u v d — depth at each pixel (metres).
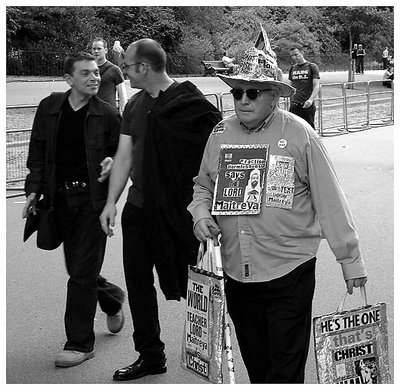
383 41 44.16
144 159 4.50
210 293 3.47
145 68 4.55
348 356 3.39
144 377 4.69
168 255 4.48
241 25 38.62
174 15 39.88
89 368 4.87
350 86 22.00
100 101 5.05
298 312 3.52
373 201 10.05
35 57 33.12
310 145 3.49
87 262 4.96
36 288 6.55
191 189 4.46
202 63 36.62
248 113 3.50
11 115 13.19
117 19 38.16
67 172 4.98
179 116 4.47
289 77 13.66
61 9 34.22
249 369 3.75
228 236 3.62
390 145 16.14
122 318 5.46
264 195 3.52
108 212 4.77
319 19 40.81
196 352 3.57
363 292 3.54
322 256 7.41
